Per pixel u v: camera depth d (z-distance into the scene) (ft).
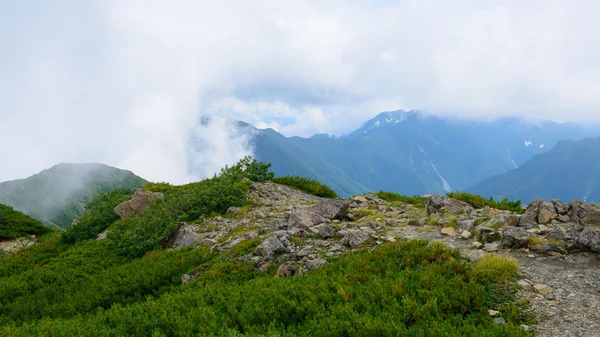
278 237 45.57
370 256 35.32
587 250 34.09
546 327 22.81
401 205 65.31
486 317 23.86
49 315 37.58
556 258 33.53
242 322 26.61
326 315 25.71
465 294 26.07
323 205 59.47
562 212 41.39
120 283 42.60
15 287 45.68
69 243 74.23
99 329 27.61
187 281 41.42
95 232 75.31
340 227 49.47
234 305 29.19
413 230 45.88
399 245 36.70
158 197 75.82
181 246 55.83
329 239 45.24
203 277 39.91
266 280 35.27
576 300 25.63
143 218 63.98
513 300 26.32
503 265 29.91
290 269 38.01
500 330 21.52
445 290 26.99
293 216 53.93
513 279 29.12
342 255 38.75
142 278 43.06
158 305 31.19
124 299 38.99
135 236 57.52
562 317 23.70
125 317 29.12
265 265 40.78
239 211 66.28
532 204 42.63
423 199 58.90
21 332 27.84
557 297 26.22
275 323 26.12
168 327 26.55
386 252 35.35
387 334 21.81
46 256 65.92
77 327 28.17
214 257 46.98
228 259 44.62
